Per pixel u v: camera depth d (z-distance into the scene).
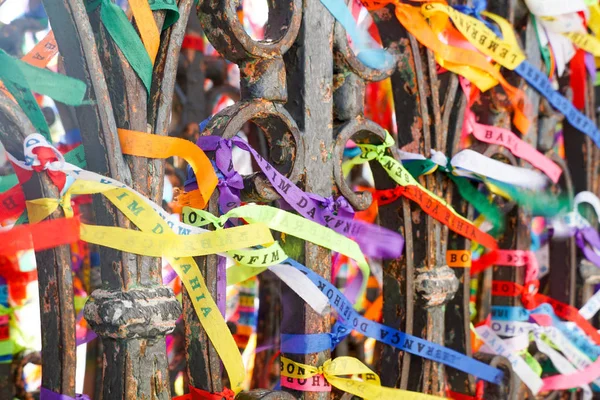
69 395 0.76
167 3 0.80
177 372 1.51
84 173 0.74
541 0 1.37
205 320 0.84
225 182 0.87
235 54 0.90
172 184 1.54
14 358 1.27
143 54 0.78
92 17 0.79
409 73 1.17
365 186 1.97
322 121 1.00
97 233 0.76
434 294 1.17
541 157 1.40
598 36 1.56
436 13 1.17
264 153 1.64
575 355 1.49
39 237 0.74
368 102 1.89
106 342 0.78
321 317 1.00
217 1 0.87
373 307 1.48
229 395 0.87
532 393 1.42
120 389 0.77
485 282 1.46
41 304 0.78
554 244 1.57
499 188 1.36
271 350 1.55
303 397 0.98
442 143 1.21
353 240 1.09
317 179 0.99
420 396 1.11
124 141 0.77
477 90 1.38
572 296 1.54
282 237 1.01
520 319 1.42
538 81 1.39
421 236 1.19
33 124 0.78
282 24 0.95
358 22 1.24
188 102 1.57
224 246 0.84
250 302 1.68
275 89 0.92
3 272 1.30
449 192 1.27
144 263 0.79
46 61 0.89
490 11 1.37
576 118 1.50
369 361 1.81
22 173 0.77
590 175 1.58
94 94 0.75
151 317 0.77
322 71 1.00
